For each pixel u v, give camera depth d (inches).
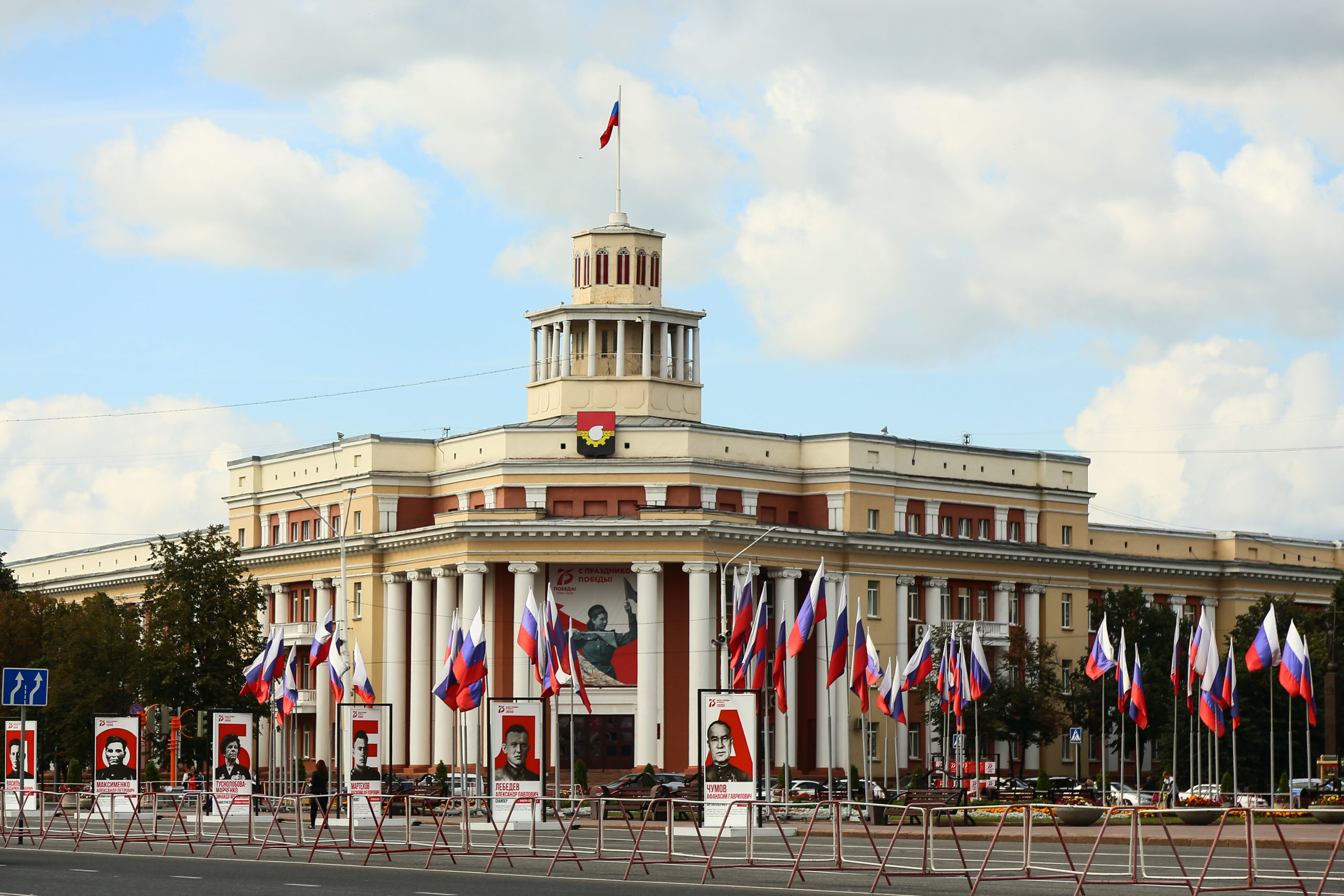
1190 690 3314.5
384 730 2952.8
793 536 4458.7
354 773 2711.6
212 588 3870.6
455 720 4335.6
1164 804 3041.3
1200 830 2431.1
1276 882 1606.8
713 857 1839.3
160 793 2706.7
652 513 4338.1
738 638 3161.9
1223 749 4434.1
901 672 3806.6
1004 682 4591.5
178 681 3789.4
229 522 5354.3
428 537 4505.4
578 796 3243.1
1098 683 4694.9
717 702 2415.1
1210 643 3043.8
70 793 2770.7
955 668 3843.5
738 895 1509.6
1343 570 5762.8
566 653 2952.8
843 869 1733.5
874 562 4645.7
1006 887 1588.3
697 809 2427.4
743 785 2418.8
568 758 4345.5
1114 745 5029.5
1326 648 4498.0
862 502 4655.5
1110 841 2235.5
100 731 2731.3
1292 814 2591.0
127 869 1803.6
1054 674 4798.2
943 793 2955.2
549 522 4328.3
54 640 4562.0
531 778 2647.6
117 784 2726.4
